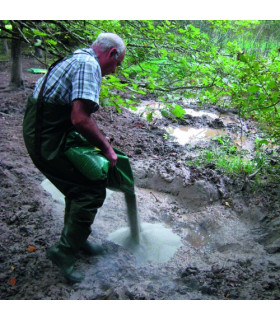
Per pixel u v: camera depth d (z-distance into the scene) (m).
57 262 2.78
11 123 6.23
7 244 3.20
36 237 3.31
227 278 2.89
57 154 2.51
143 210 3.99
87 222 2.66
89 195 2.62
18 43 7.88
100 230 3.55
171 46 4.90
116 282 2.88
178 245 3.48
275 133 4.66
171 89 4.11
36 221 3.54
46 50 4.14
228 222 3.84
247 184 4.36
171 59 4.70
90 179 2.54
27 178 4.34
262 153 5.39
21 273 2.88
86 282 2.83
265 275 2.93
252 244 3.44
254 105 4.36
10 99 7.44
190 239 3.64
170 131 6.45
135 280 2.93
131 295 2.69
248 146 5.84
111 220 3.74
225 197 4.23
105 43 2.51
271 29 11.70
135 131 6.32
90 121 2.35
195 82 5.54
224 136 6.22
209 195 4.18
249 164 4.80
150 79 3.94
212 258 3.26
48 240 3.26
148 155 5.30
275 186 4.39
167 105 3.67
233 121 7.11
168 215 3.98
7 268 2.92
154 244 3.44
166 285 2.83
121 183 2.90
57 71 2.43
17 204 3.80
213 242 3.59
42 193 4.06
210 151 5.48
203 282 2.86
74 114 2.32
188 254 3.36
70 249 2.73
